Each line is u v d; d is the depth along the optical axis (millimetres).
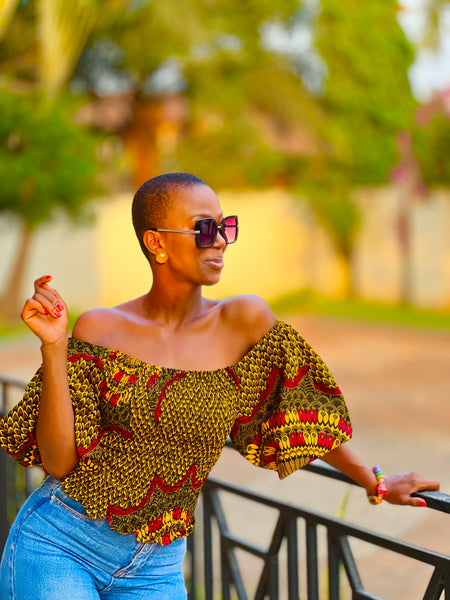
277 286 17984
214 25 15352
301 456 1696
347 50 16828
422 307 16547
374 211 17375
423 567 3752
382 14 16875
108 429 1621
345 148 17203
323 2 16547
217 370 1671
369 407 8195
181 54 15172
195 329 1683
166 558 1688
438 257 16375
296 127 17656
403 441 6676
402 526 4375
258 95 16766
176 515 1668
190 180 1639
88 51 15492
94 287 16203
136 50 15078
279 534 1985
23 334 14086
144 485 1623
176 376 1619
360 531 1752
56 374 1538
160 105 17734
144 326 1669
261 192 17625
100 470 1623
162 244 1632
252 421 1741
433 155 17219
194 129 18031
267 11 15695
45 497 1688
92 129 17812
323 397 1733
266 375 1719
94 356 1614
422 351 11914
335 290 18078
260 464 1795
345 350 12312
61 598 1605
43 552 1643
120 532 1618
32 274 16203
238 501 4973
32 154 12867
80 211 14242
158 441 1613
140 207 1653
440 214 16328
